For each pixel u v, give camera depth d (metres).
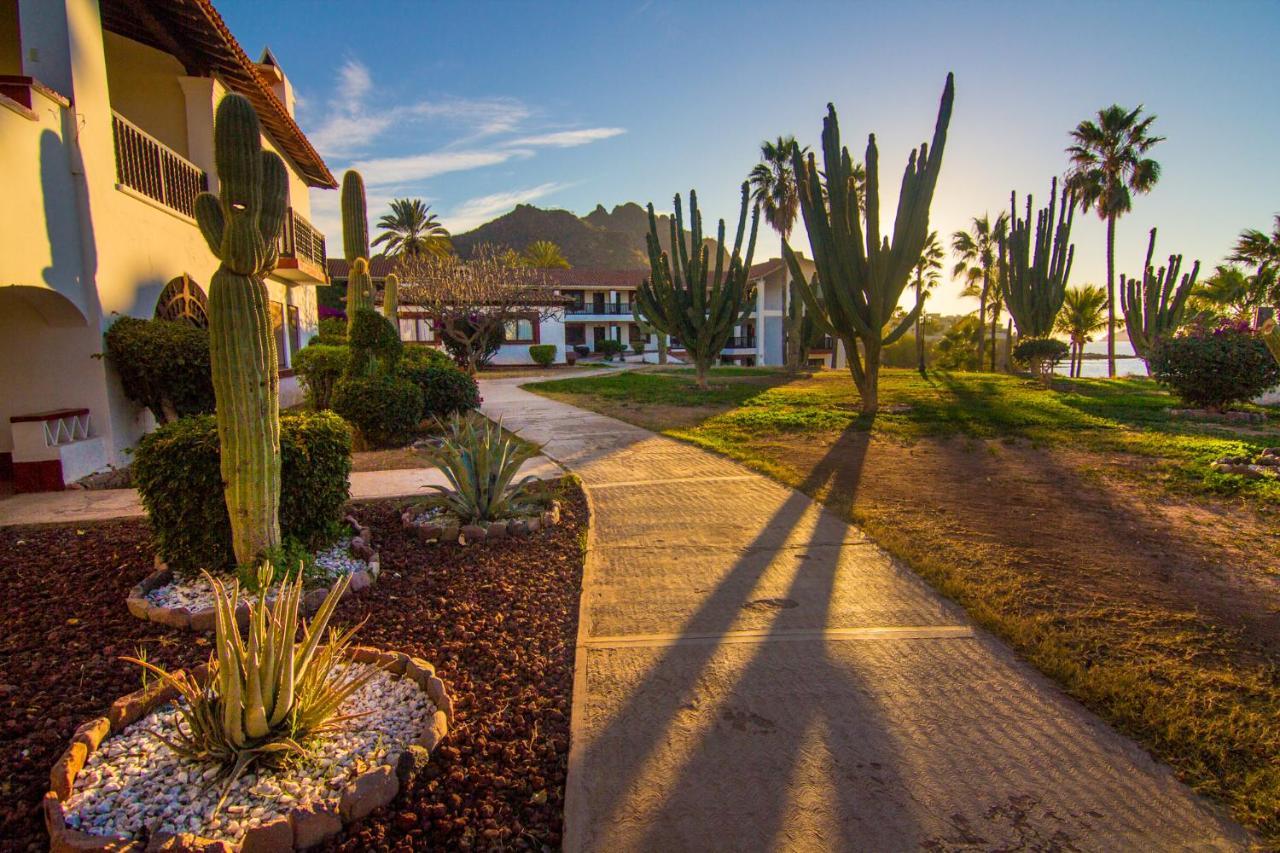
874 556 5.68
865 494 7.70
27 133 7.36
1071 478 8.38
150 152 10.30
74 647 4.06
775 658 3.97
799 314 34.03
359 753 3.04
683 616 4.58
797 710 3.44
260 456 4.65
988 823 2.66
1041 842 2.56
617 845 2.59
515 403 17.98
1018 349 25.84
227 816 2.64
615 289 51.41
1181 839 2.57
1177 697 3.45
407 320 37.38
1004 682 3.67
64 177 8.05
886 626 4.37
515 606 4.77
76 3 8.29
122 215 9.32
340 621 4.45
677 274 21.45
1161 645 4.00
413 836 2.62
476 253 35.44
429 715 3.34
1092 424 12.70
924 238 13.37
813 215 13.92
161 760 2.96
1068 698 3.51
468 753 3.12
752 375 28.28
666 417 14.49
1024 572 5.19
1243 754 3.01
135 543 5.91
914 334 57.69
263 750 2.85
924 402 16.53
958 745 3.14
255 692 2.80
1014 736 3.20
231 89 13.99
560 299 40.00
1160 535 6.09
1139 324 31.89
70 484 7.93
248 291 4.50
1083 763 3.00
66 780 2.75
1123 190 33.78
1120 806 2.74
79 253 8.37
